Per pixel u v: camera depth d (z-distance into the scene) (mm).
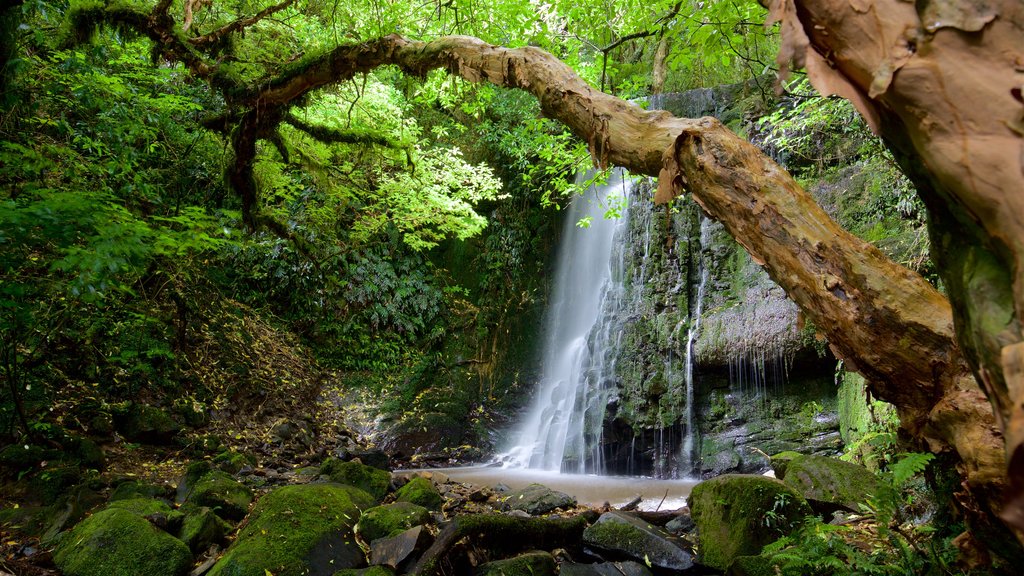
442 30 5137
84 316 6305
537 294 11219
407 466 8336
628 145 1986
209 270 9242
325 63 3916
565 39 5266
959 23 545
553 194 11383
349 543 3447
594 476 7789
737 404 7496
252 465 5871
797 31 720
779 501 3260
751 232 1544
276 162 6371
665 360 8070
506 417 10125
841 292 1333
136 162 5621
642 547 3504
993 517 1115
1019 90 514
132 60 5590
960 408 1100
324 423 8641
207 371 7715
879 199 6551
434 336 10836
